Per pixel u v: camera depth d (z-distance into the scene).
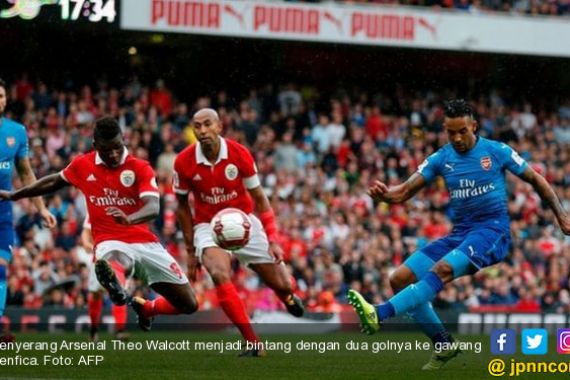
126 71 59.78
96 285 32.62
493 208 23.06
